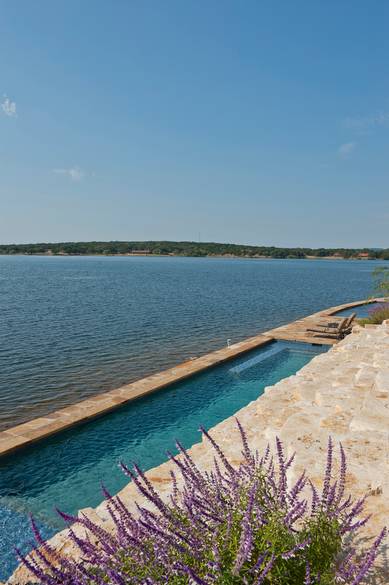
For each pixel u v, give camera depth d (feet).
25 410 44.34
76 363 63.05
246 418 26.76
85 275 293.64
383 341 46.09
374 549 8.23
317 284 239.09
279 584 7.88
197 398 48.39
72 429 38.99
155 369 60.08
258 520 8.39
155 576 7.88
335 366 37.42
